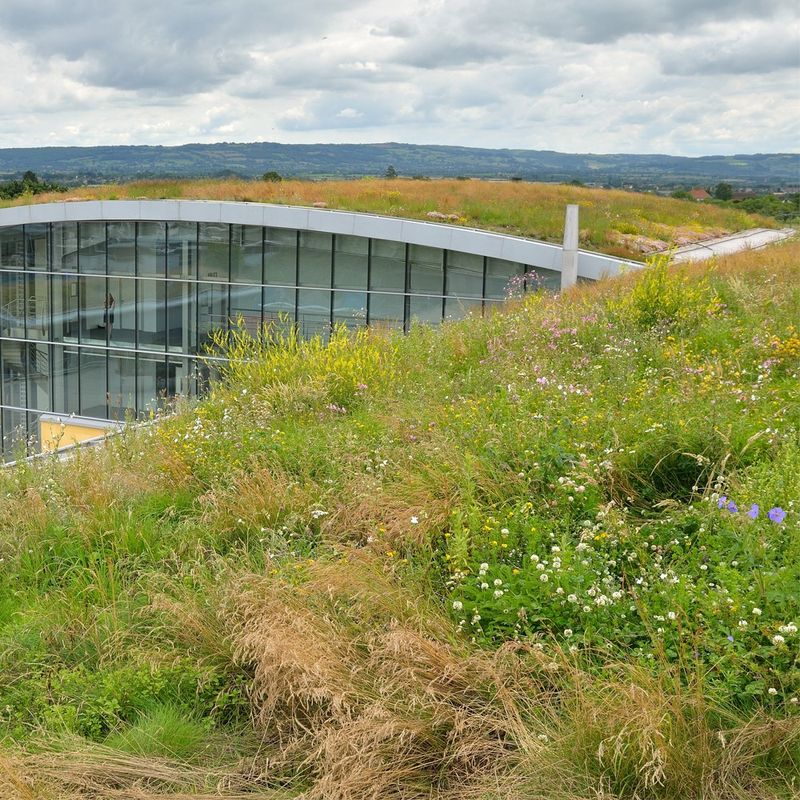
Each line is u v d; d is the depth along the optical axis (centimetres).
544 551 509
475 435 698
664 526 529
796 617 398
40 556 628
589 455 620
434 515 584
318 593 502
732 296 1216
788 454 548
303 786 396
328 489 662
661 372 859
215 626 506
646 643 424
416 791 384
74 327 3045
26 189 3616
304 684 426
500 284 2527
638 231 2845
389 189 3291
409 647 436
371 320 2666
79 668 488
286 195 3073
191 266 2848
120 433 928
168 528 652
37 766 404
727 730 365
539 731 392
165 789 396
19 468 808
